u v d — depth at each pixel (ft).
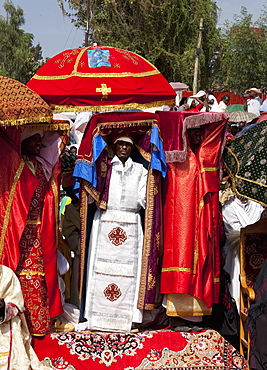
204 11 72.18
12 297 13.08
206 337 14.69
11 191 13.78
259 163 14.07
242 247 15.37
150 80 14.98
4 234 13.66
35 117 13.02
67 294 16.16
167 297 14.87
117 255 14.89
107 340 14.24
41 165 14.48
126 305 14.80
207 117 14.84
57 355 13.92
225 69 81.10
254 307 13.82
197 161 15.08
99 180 14.71
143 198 14.97
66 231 16.25
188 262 14.55
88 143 14.35
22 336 13.08
